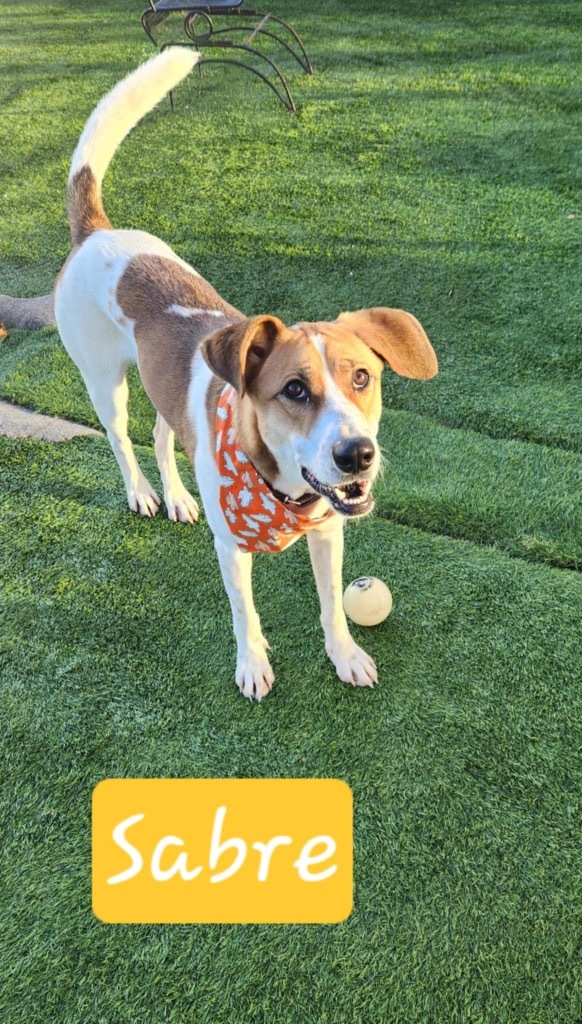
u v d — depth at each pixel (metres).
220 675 1.06
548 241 1.90
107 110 1.19
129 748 0.99
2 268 1.98
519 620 1.09
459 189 2.14
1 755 0.99
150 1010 0.79
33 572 1.21
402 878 0.86
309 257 1.88
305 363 0.81
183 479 1.38
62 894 0.87
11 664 1.09
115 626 1.13
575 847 0.88
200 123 2.62
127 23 3.82
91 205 1.21
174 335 1.07
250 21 3.56
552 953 0.80
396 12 3.60
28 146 2.62
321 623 1.08
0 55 3.50
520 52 3.07
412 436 1.38
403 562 1.17
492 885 0.85
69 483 1.36
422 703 1.01
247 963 0.82
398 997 0.79
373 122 2.55
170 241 1.98
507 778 0.93
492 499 1.25
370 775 0.95
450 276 1.79
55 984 0.81
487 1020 0.77
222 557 0.98
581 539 1.19
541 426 1.38
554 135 2.41
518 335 1.60
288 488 0.89
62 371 1.60
